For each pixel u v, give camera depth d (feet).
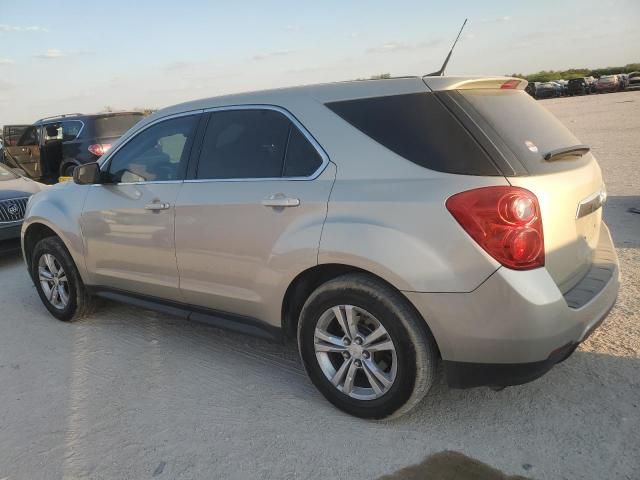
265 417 10.62
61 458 9.71
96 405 11.42
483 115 9.43
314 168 10.31
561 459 8.86
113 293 14.78
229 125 11.93
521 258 8.48
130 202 13.38
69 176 37.37
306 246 10.03
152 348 14.14
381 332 9.59
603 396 10.43
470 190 8.64
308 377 12.01
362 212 9.46
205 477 9.00
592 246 10.75
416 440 9.61
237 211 11.15
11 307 18.07
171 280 12.87
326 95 10.62
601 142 53.06
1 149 45.29
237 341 14.32
